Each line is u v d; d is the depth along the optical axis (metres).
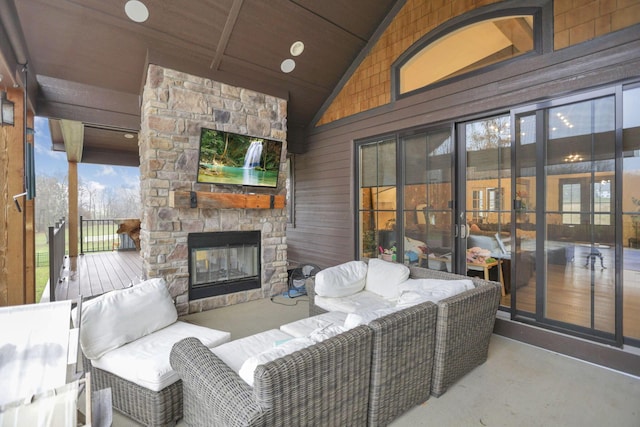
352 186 4.84
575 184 2.74
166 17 3.30
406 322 1.76
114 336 1.97
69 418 1.16
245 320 3.52
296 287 4.63
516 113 3.07
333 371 1.41
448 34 3.61
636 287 2.47
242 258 4.24
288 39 4.01
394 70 4.18
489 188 3.36
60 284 4.67
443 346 2.00
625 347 2.48
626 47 2.44
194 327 2.34
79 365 1.49
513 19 3.14
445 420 1.86
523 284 3.06
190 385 1.44
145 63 3.63
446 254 3.68
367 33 4.37
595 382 2.28
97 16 3.11
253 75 4.26
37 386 1.31
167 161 3.58
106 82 3.83
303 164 5.97
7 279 3.02
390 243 4.36
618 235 2.52
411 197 4.06
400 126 4.12
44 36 3.15
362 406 1.61
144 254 3.88
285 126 4.66
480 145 3.43
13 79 2.85
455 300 2.05
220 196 3.83
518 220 3.09
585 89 2.65
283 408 1.22
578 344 2.64
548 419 1.88
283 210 4.58
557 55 2.79
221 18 3.49
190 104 3.74
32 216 3.56
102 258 7.02
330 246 5.37
